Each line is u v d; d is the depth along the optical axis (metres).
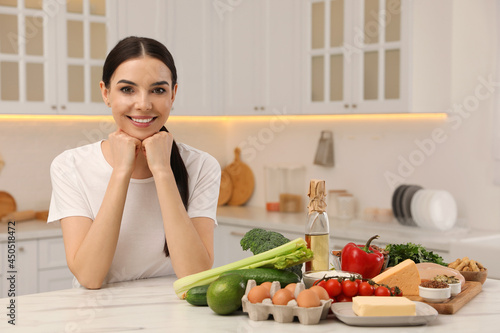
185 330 1.28
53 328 1.30
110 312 1.42
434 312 1.34
